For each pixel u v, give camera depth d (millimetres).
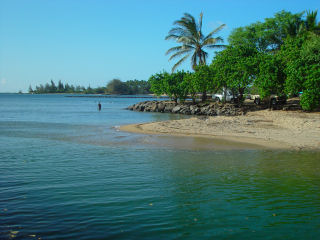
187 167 9227
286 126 20422
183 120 25172
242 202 6008
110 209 5586
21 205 5781
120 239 4441
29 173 8320
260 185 7195
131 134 18234
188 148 13172
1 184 7211
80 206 5738
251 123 22391
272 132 17969
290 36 39500
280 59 29547
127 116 36281
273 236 4559
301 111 27656
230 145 14016
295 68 26047
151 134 18172
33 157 10812
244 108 34812
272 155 11500
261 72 29703
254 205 5836
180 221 5062
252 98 43531
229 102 39688
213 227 4852
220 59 35750
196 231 4703
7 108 55062
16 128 21891
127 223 4984
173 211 5500
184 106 42656
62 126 23578
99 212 5441
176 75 48562
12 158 10602
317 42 25234
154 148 13133
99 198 6195
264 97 32156
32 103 82375
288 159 10688
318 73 24281
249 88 37062
